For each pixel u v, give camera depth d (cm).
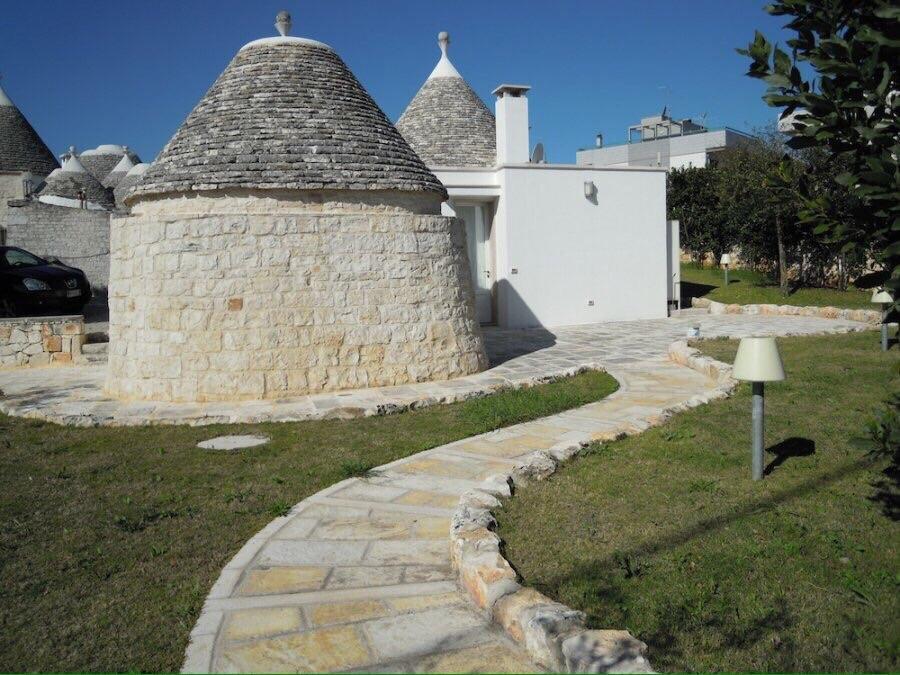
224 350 1052
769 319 2006
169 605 435
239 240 1056
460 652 366
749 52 321
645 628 376
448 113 2130
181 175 1085
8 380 1335
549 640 341
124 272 1112
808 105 301
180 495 647
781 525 502
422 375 1152
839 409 842
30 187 3028
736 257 3366
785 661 342
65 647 389
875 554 448
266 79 1180
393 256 1131
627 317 2133
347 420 933
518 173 1988
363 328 1109
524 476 631
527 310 2019
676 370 1235
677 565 447
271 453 784
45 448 832
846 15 296
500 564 432
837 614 382
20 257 1983
